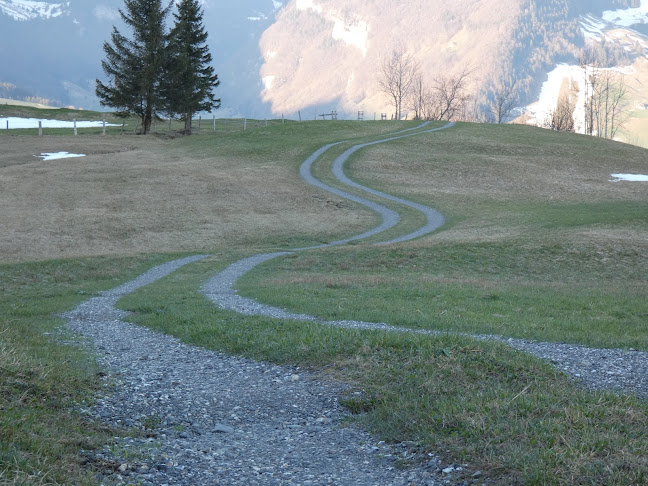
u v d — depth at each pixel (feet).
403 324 53.21
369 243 148.25
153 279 103.60
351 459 23.91
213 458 24.12
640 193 224.33
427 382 31.35
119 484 20.99
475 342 38.50
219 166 239.71
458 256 118.32
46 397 29.35
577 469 20.59
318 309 62.80
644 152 307.99
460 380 32.09
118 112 304.30
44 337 47.29
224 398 32.22
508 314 61.21
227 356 41.39
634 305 68.80
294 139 302.04
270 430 27.66
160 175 214.28
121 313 66.08
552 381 32.86
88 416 28.25
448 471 21.88
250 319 54.24
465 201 206.39
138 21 291.58
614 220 151.43
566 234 133.39
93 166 224.94
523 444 23.04
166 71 301.02
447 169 250.57
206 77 322.75
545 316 60.70
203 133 330.95
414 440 24.84
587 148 306.76
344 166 247.29
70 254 135.95
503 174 247.09
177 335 49.65
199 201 185.88
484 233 147.02
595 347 43.62
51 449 22.66
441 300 71.61
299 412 29.96
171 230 158.61
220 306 68.18
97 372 36.42
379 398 30.27
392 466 22.98
